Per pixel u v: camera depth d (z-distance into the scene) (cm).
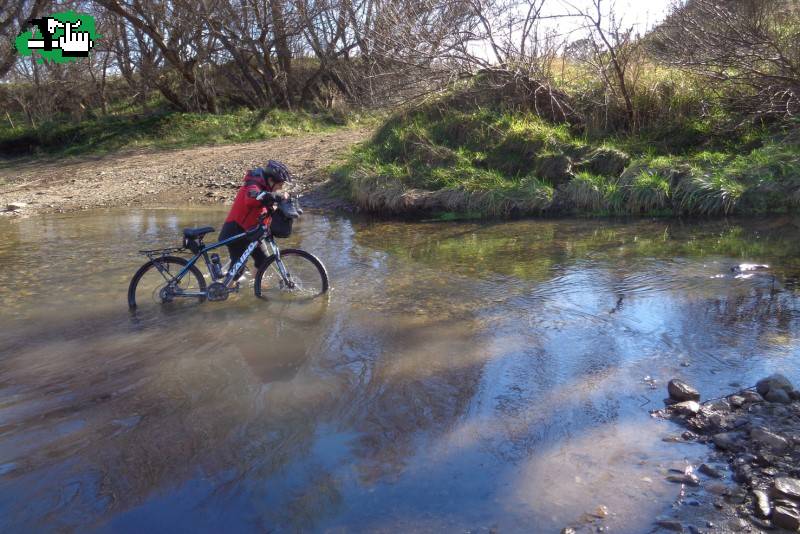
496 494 314
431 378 446
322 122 2448
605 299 602
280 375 457
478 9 1303
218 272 633
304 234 952
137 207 1253
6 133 2428
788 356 453
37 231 1033
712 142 1159
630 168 1059
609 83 1274
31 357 502
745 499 302
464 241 875
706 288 613
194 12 2253
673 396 404
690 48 1171
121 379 457
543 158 1139
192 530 294
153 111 2564
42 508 311
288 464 343
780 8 1248
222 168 1605
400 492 317
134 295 625
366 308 603
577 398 410
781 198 941
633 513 296
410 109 1427
